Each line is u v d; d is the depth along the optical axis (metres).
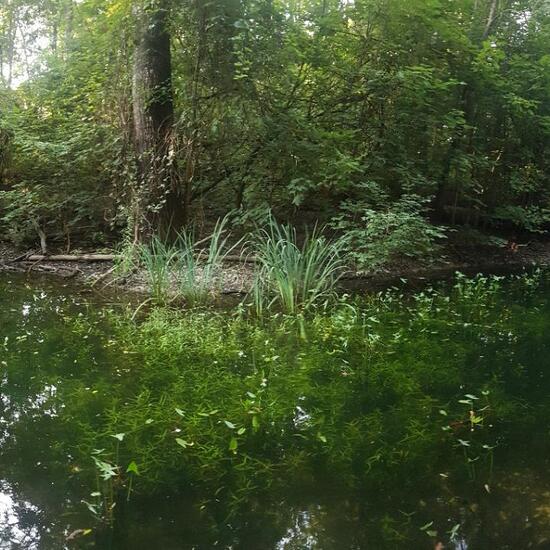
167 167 6.80
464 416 3.14
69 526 2.12
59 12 11.36
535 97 9.44
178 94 6.86
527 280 7.35
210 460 2.61
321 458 2.65
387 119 7.98
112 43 6.88
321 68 7.50
